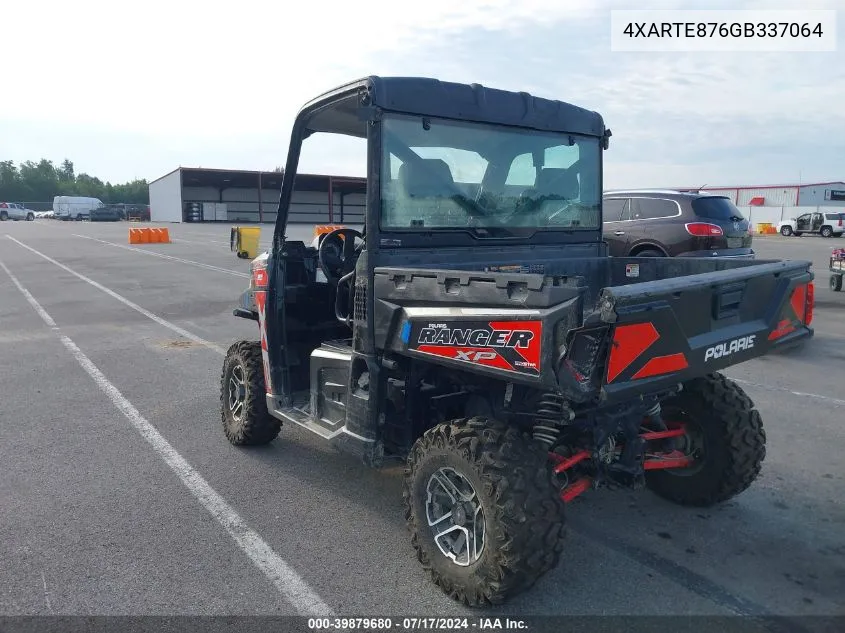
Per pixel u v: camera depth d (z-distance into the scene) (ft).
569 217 14.25
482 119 12.49
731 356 10.58
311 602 10.57
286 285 15.43
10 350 28.02
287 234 16.28
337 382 13.05
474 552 10.24
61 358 26.63
